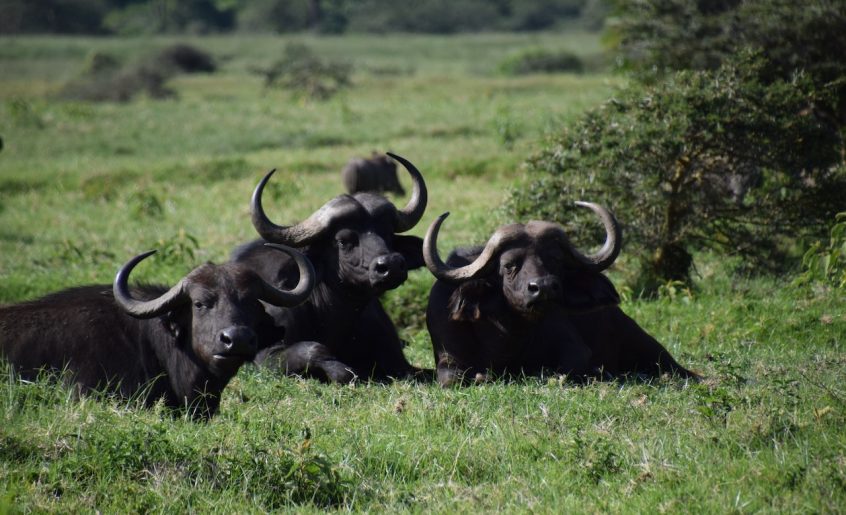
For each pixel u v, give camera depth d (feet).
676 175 135.03
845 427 74.54
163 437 72.59
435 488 67.05
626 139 132.77
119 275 84.89
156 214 208.13
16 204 234.79
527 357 101.24
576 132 137.80
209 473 68.85
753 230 143.33
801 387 85.51
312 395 90.84
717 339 114.11
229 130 342.03
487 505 64.18
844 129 152.15
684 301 126.82
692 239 141.79
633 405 83.15
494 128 292.20
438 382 98.32
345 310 105.50
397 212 105.91
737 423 75.66
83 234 195.11
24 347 88.99
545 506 63.36
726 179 142.20
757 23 174.81
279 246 87.30
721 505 61.72
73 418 75.56
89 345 88.69
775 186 136.77
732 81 134.51
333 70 505.25
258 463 68.54
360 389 93.15
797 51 169.78
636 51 199.72
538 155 140.67
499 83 487.61
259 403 88.48
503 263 94.58
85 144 320.29
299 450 69.62
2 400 81.20
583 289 98.02
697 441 73.20
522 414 81.71
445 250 156.87
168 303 81.92
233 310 79.87
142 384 87.66
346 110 354.54
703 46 183.73
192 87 558.56
